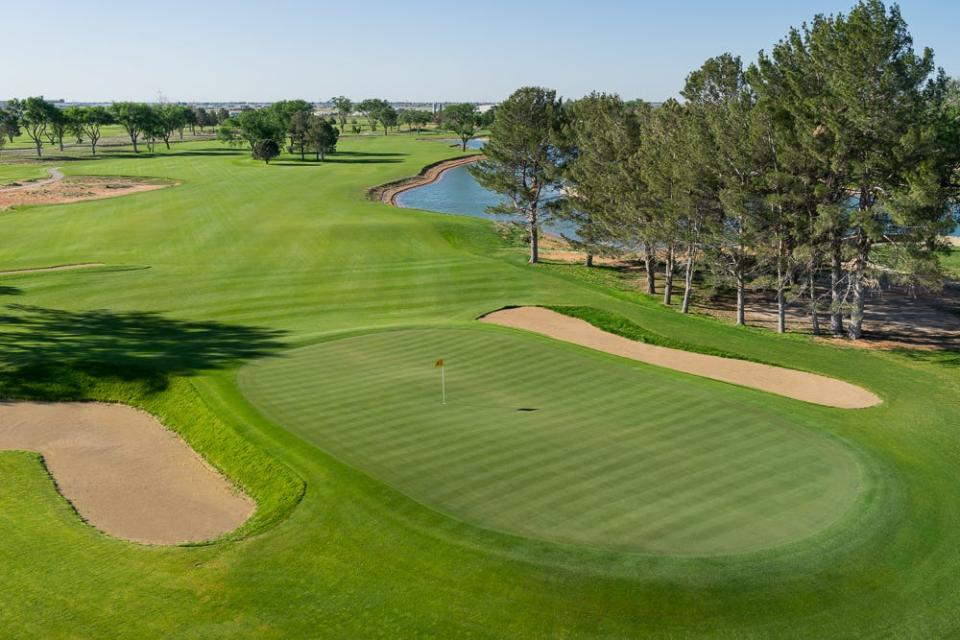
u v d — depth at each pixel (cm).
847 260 4391
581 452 2116
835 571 1552
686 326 4053
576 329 3978
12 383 2781
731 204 4134
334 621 1398
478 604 1445
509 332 3525
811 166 4047
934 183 3516
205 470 2183
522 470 1989
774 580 1512
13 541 1708
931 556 1631
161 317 4094
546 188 6850
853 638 1369
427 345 3309
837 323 4438
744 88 4350
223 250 6116
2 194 10206
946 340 4344
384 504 1803
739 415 2459
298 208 8556
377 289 4825
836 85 3731
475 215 9600
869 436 2347
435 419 2362
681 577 1514
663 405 2541
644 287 5844
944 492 1955
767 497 1869
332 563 1582
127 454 2314
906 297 5512
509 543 1628
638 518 1742
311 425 2319
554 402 2555
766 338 3922
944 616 1429
